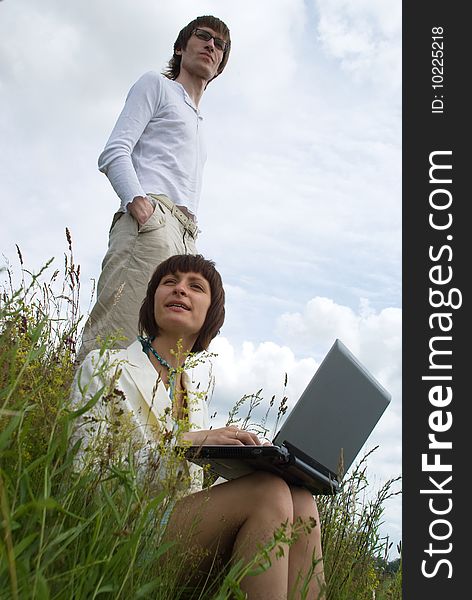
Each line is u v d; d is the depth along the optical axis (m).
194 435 2.15
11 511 1.40
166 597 1.75
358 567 2.52
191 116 4.16
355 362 2.37
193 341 2.55
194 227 4.01
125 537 1.53
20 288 1.66
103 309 3.56
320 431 2.27
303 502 2.22
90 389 2.05
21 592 1.28
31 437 1.71
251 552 1.97
